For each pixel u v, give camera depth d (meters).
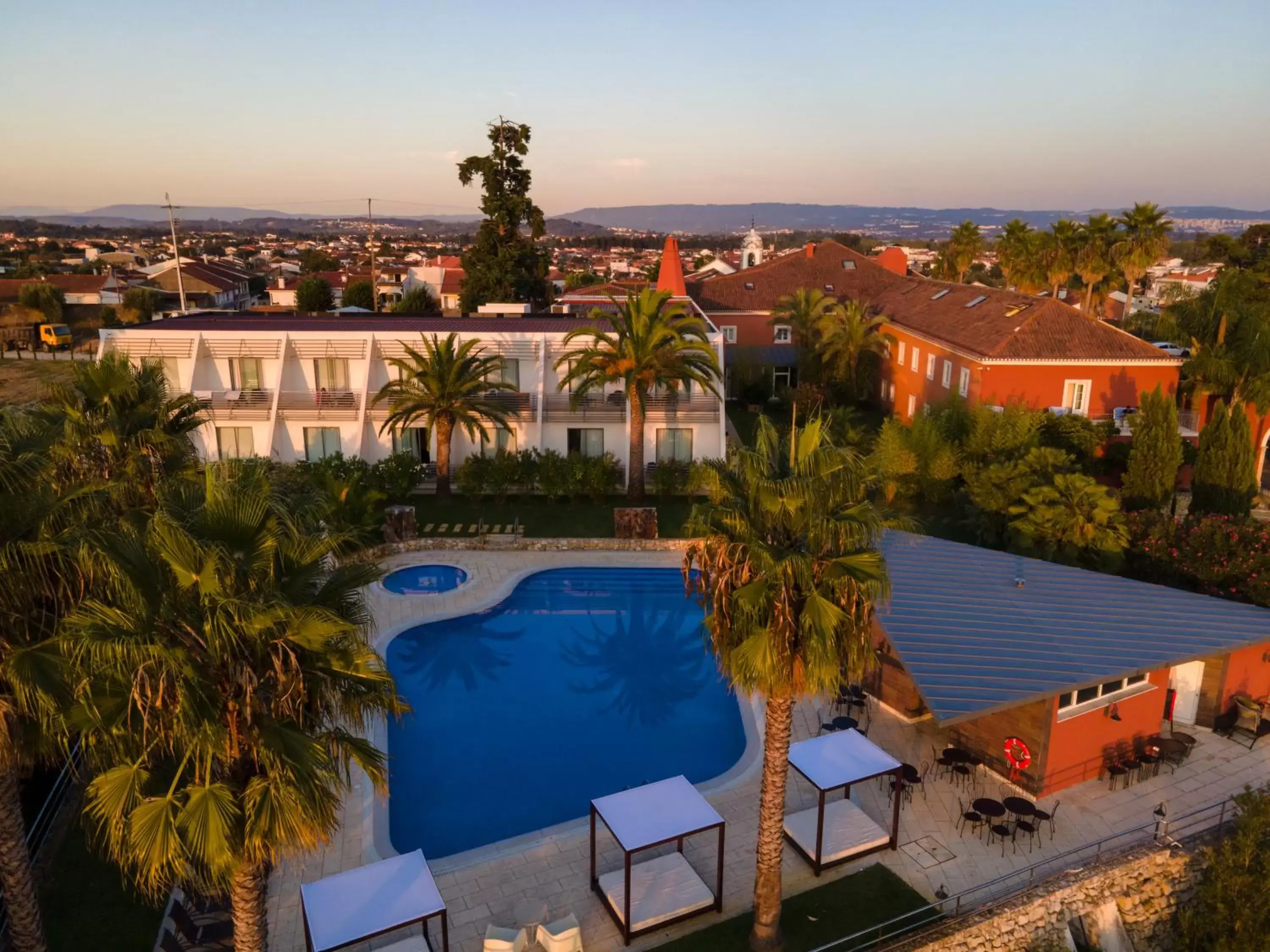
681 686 24.80
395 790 19.81
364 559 30.95
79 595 11.70
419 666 25.64
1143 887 16.92
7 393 59.22
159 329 39.88
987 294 47.28
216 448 39.44
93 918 14.77
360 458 36.91
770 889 14.49
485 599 29.17
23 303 89.69
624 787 20.08
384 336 39.06
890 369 53.06
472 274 70.50
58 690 11.08
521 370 40.38
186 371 39.81
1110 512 26.88
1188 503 36.25
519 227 72.50
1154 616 20.84
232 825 10.30
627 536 33.72
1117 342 38.56
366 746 11.52
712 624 13.71
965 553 24.56
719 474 13.82
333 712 11.44
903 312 53.75
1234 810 18.08
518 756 21.33
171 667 9.64
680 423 39.88
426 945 14.38
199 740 9.86
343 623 10.41
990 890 16.16
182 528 9.77
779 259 67.00
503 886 16.44
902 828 17.92
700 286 63.03
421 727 22.50
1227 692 21.20
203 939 14.19
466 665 25.77
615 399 40.12
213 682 10.41
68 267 155.88
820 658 12.83
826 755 17.59
